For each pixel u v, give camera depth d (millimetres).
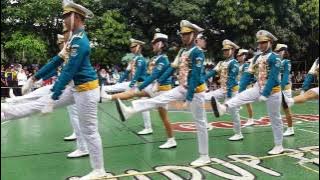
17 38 17562
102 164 5047
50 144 7227
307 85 7668
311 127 8844
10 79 15266
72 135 7605
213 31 20281
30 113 4895
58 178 5180
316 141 7336
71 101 5090
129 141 7406
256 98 6371
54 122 9664
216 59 20422
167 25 19844
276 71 6172
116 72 17562
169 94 5953
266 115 10820
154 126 9055
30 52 17656
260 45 6379
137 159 6102
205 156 5801
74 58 4645
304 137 7723
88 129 4926
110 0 19406
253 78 6836
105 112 11266
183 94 5895
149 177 5141
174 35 19984
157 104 5926
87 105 4848
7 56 18406
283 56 8672
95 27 18781
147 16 19141
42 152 6602
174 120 9906
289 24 19734
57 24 18906
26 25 18578
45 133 8312
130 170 5500
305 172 5332
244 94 6344
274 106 6309
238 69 8227
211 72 8438
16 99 6676
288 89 8281
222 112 6098
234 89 8172
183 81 5832
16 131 8516
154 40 6891
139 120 9828
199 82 5660
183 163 5855
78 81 4809
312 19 20125
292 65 22984
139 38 19141
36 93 6691
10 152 6609
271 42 6348
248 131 8422
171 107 12039
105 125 9172
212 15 19188
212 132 8289
